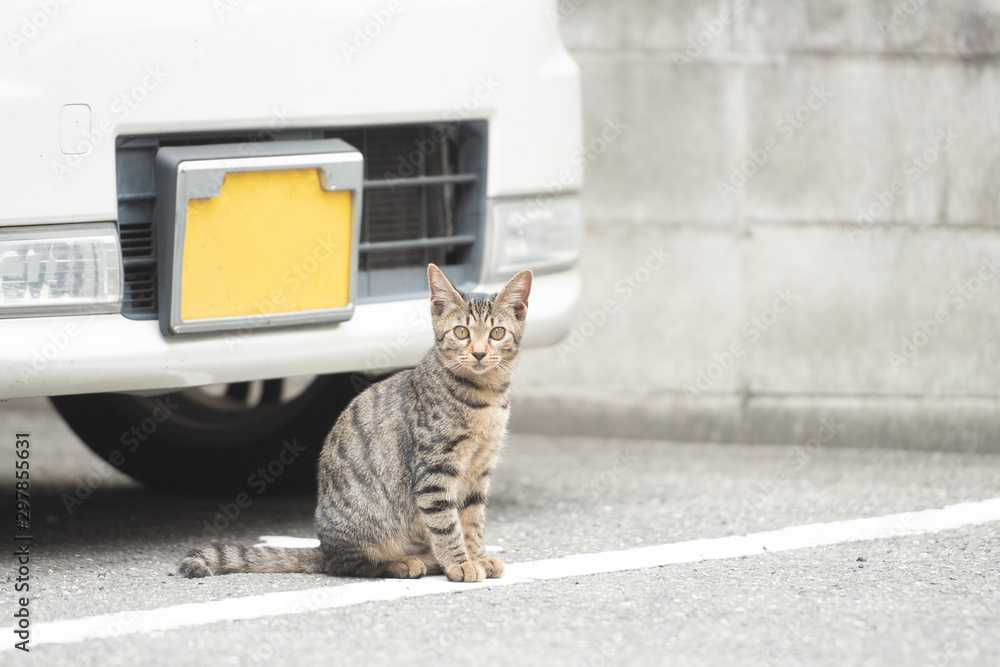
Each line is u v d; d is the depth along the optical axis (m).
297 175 6.54
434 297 6.45
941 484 8.81
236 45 6.48
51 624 5.45
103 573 6.48
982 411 10.19
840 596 5.79
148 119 6.27
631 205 10.79
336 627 5.39
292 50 6.62
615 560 6.61
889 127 10.27
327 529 6.43
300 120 6.68
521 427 11.27
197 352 6.50
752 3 10.38
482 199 7.36
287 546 7.20
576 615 5.52
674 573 6.29
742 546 6.92
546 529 7.50
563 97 7.68
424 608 5.68
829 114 10.34
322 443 8.52
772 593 5.85
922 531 7.22
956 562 6.44
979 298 10.17
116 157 6.30
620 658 4.96
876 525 7.42
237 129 6.54
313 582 6.27
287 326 6.73
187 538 7.42
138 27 6.21
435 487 6.31
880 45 10.22
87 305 6.17
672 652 5.03
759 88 10.45
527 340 7.57
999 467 9.51
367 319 7.03
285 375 6.85
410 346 7.20
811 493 8.59
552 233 7.67
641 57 10.63
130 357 6.31
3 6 5.90
